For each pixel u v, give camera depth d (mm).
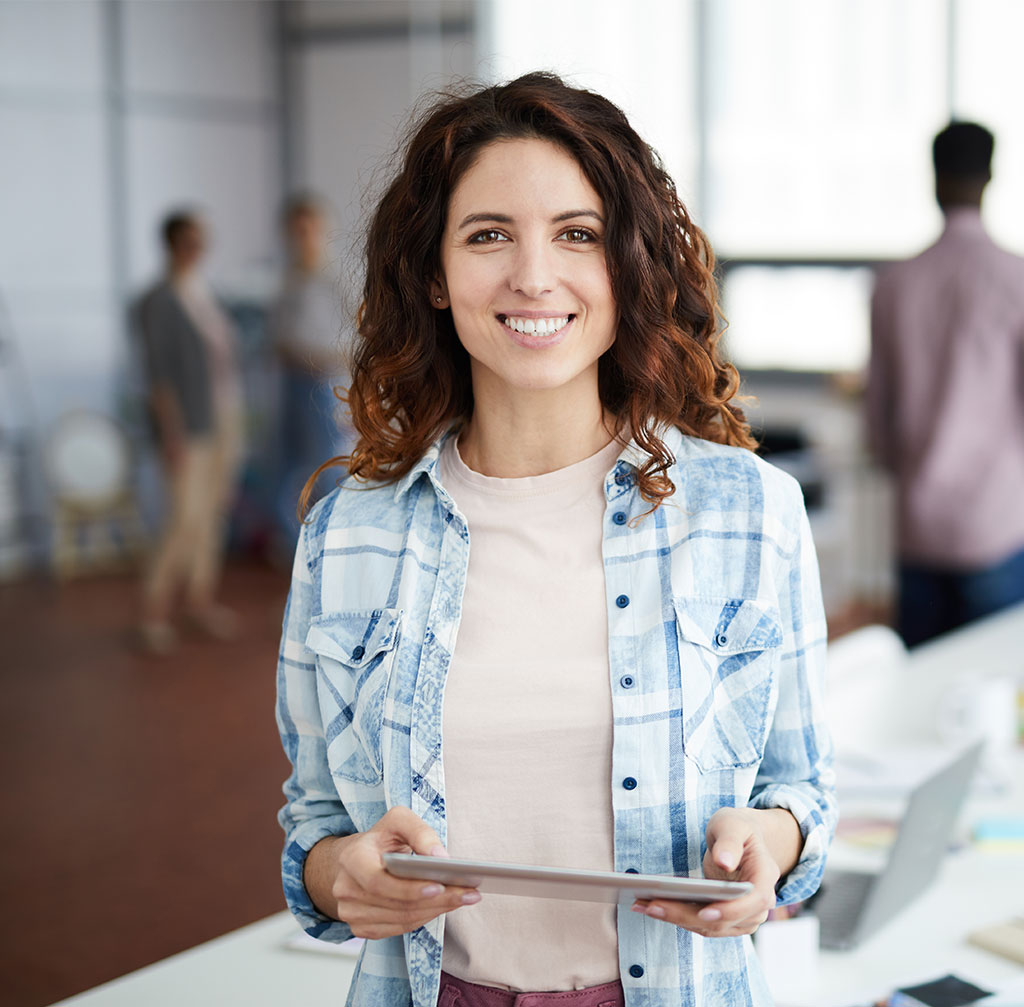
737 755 1229
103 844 3846
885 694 2926
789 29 6977
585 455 1305
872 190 6930
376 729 1252
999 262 3525
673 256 1278
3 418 7387
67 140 7492
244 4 8109
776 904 1236
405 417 1391
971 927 1836
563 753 1212
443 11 7680
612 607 1238
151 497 7887
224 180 8164
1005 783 2355
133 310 6094
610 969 1221
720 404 1353
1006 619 3566
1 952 3182
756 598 1244
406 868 1068
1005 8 6332
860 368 7023
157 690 5371
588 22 7441
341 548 1334
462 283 1234
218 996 1673
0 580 7391
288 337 6773
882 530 6535
